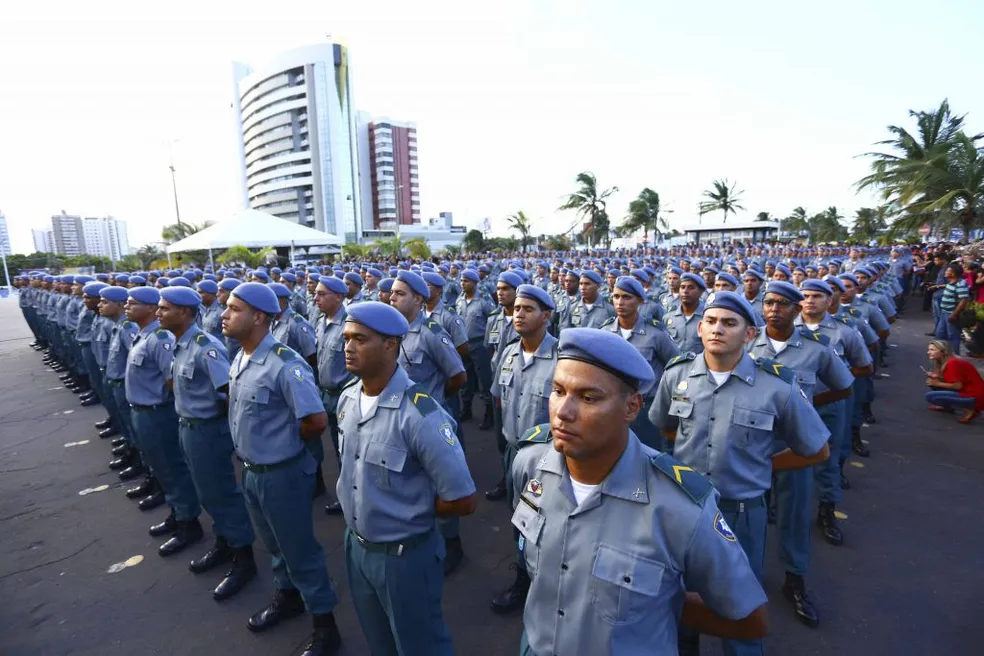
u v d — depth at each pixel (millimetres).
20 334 18328
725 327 2891
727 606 1527
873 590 3766
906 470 5609
